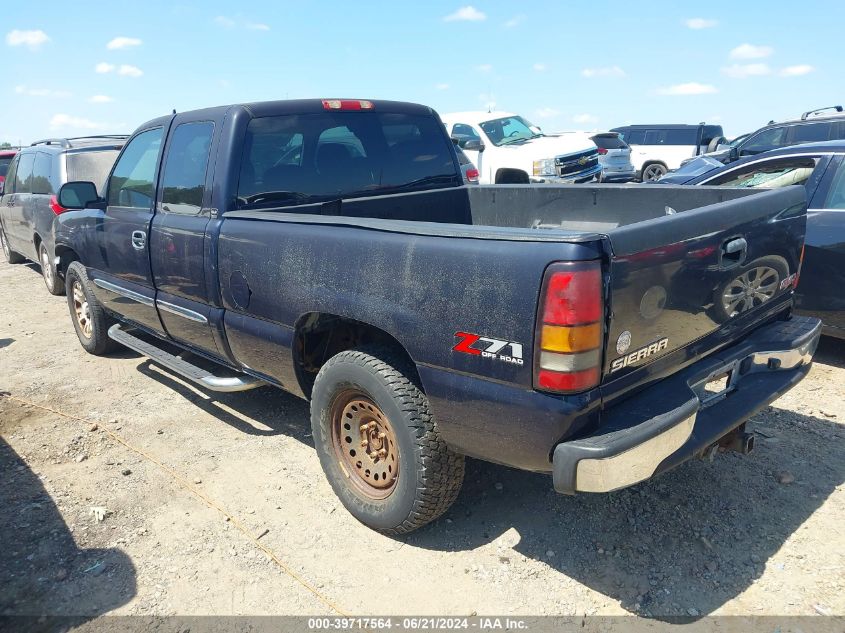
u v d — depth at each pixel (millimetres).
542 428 2346
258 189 3832
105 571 2953
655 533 3068
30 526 3295
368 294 2834
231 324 3719
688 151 21641
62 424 4488
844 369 4883
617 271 2250
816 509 3178
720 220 2672
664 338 2533
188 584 2863
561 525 3162
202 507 3432
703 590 2701
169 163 4195
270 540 3148
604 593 2715
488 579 2830
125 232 4582
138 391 5035
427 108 4812
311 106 4109
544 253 2240
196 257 3844
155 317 4535
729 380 2996
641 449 2307
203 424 4422
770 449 3734
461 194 4879
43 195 8125
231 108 3799
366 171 4367
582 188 4367
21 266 10773
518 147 13078
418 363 2699
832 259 4793
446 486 2883
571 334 2207
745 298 2945
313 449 4020
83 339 5957
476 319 2439
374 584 2830
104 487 3650
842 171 4844
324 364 3209
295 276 3176
